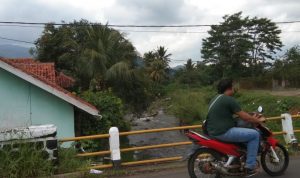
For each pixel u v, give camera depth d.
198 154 7.18
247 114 7.01
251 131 6.97
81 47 32.38
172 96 57.78
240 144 7.10
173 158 9.55
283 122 10.70
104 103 17.44
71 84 22.39
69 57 31.72
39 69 20.17
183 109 43.00
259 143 7.26
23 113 14.66
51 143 8.33
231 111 7.04
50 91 14.52
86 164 8.74
